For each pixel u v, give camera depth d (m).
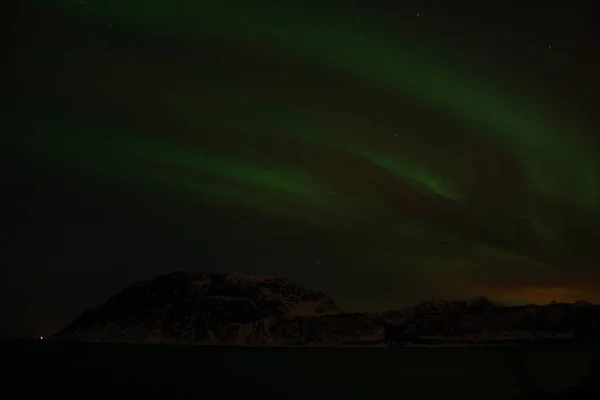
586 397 28.53
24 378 87.19
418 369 114.38
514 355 36.97
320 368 123.19
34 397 63.66
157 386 78.44
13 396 64.25
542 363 104.62
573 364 101.19
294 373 108.19
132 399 62.31
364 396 61.88
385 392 65.88
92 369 110.12
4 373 96.50
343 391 69.12
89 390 71.56
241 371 113.38
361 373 106.75
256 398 62.97
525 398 31.23
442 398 53.62
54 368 110.31
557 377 62.72
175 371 110.38
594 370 32.97
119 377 93.06
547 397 30.33
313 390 71.62
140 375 98.75
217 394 67.81
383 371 110.44
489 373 98.12
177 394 67.81
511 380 75.44
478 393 56.56
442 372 103.50
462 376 90.88
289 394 66.75
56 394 66.81
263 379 93.00
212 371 111.75
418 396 58.59
